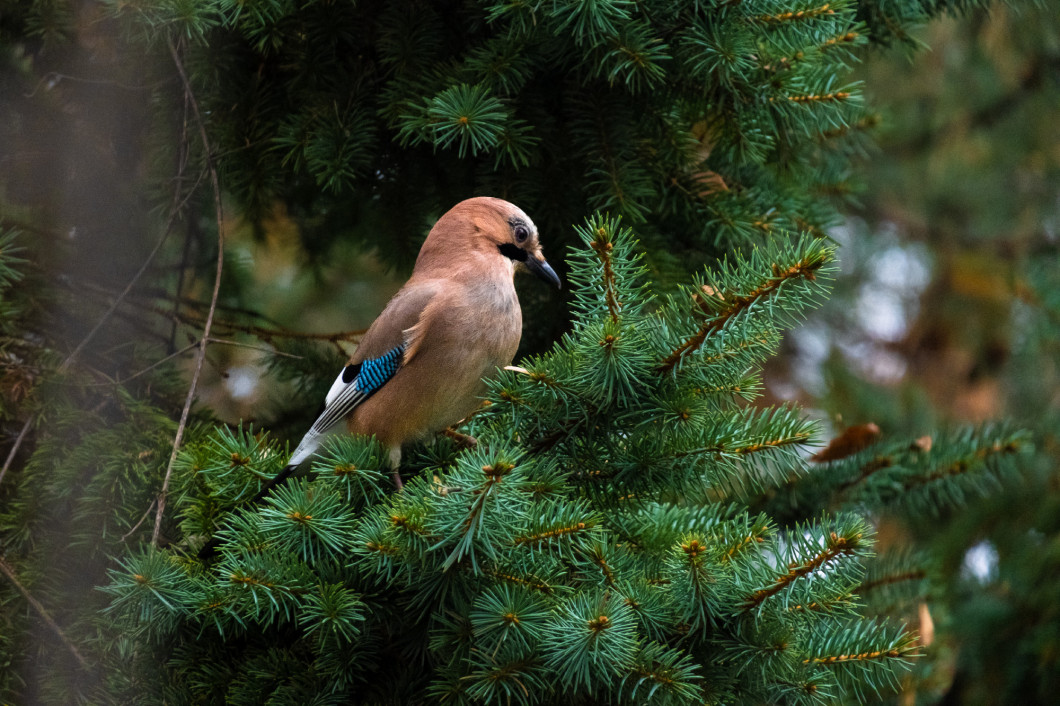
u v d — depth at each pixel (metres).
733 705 5.85
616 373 5.47
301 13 7.38
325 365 9.27
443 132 6.90
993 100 12.39
